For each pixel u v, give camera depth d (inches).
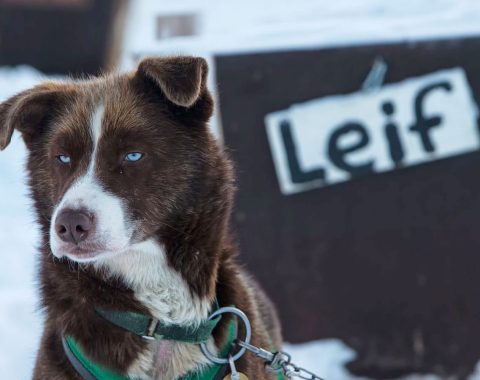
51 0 646.5
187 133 179.6
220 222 178.7
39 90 183.3
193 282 173.2
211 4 375.6
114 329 167.6
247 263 327.9
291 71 326.6
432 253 324.8
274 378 186.7
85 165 170.2
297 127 326.6
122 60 542.9
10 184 479.8
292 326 328.8
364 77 326.0
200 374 170.7
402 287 326.3
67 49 649.6
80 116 175.9
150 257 173.3
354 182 326.3
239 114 327.6
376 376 325.4
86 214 160.2
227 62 327.6
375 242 326.6
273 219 327.9
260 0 375.9
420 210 324.8
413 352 325.4
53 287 172.6
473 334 323.6
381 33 327.6
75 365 166.4
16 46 660.7
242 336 179.3
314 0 373.4
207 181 178.5
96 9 624.4
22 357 300.0
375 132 325.4
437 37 323.0
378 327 326.6
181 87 166.1
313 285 327.9
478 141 322.7
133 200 170.7
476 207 323.0
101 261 169.6
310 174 326.6
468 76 323.0
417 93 323.9
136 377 167.6
